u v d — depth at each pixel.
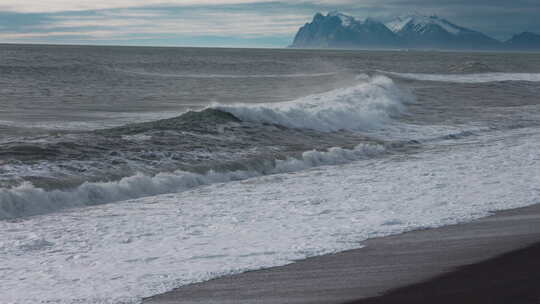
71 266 16.34
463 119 55.31
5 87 88.19
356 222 20.97
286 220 21.59
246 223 21.23
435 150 39.97
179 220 21.86
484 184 27.97
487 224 20.31
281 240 18.70
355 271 15.35
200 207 24.11
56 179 26.53
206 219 22.00
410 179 29.73
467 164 33.97
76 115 55.56
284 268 15.77
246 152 35.25
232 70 173.62
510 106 67.12
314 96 59.59
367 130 47.22
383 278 14.71
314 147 38.78
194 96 82.12
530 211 22.33
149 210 23.66
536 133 48.22
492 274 14.83
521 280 14.35
